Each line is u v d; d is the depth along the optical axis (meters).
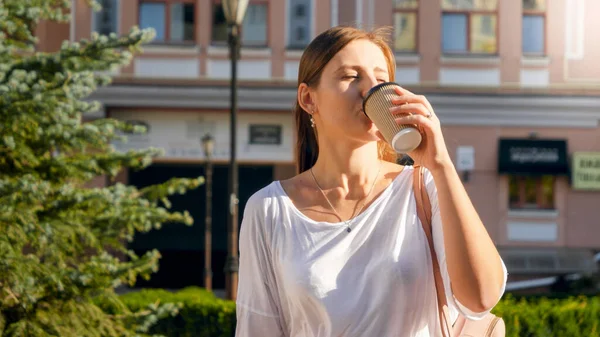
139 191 7.08
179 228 22.34
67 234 6.27
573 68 21.66
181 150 21.59
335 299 2.17
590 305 9.17
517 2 21.61
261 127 21.83
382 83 2.17
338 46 2.30
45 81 6.40
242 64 21.52
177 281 22.22
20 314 6.05
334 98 2.28
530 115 21.70
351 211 2.27
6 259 5.91
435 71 21.66
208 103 21.42
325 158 2.33
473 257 2.03
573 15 21.58
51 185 6.61
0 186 6.11
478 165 21.77
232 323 10.22
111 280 6.53
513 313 9.00
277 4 21.50
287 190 2.35
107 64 6.72
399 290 2.15
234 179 13.04
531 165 21.61
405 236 2.20
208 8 21.41
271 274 2.32
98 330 6.33
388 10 21.56
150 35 6.69
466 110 21.72
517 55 21.66
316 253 2.21
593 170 21.61
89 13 20.47
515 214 21.69
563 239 21.69
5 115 6.16
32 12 6.73
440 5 21.64
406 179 2.27
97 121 6.81
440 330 2.18
